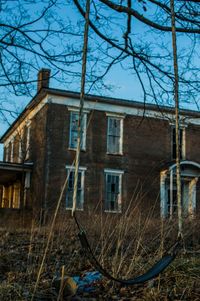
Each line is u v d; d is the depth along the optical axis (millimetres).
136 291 5504
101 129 24625
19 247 7988
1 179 29031
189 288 5426
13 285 5281
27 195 24656
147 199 24125
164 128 25781
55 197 22922
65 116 23969
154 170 24984
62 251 7391
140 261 6504
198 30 6348
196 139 26500
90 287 5605
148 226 8117
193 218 9586
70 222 9195
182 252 6859
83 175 23797
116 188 24406
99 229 8320
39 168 23812
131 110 25406
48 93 23719
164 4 6598
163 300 5164
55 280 5195
